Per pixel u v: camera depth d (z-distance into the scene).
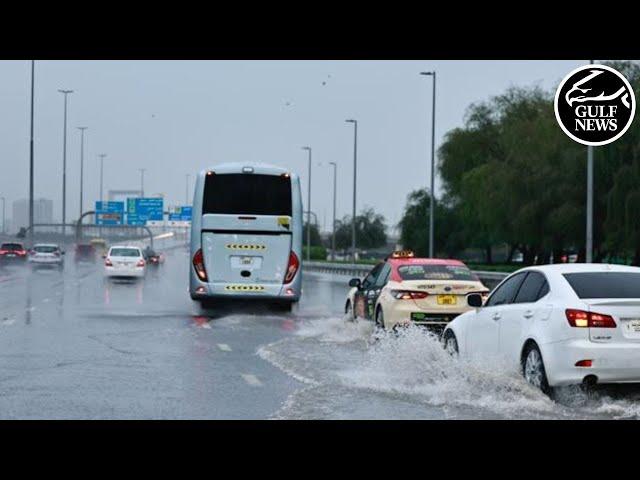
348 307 59.12
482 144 176.38
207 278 70.25
